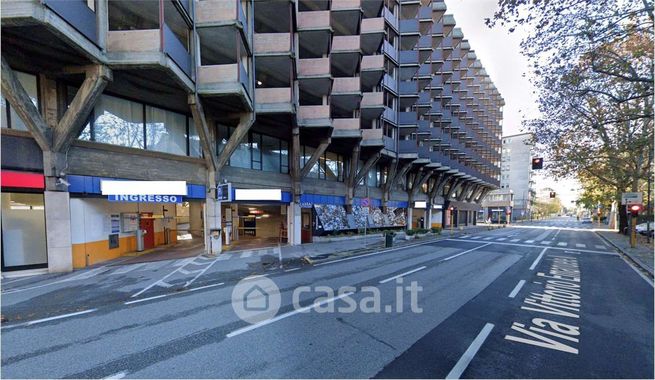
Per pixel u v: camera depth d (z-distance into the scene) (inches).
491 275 400.8
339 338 199.8
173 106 542.0
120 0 409.7
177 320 233.6
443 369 161.6
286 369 161.3
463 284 348.2
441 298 291.1
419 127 1165.7
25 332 213.2
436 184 1445.6
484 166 1908.2
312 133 745.0
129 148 472.4
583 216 4293.8
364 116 916.0
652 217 1234.6
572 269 454.0
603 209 2412.6
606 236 1095.0
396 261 511.5
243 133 581.6
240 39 507.2
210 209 573.3
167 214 719.7
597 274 420.2
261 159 712.4
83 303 278.8
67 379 154.9
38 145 386.9
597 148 723.4
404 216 1245.1
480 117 1782.7
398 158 1073.5
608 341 197.9
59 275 388.2
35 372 161.2
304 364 166.4
